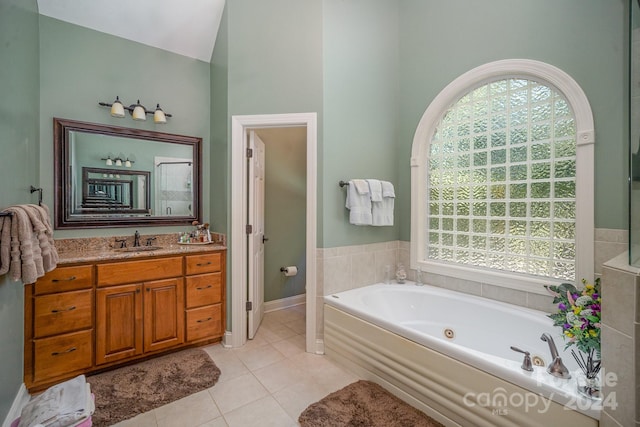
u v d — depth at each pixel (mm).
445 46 2557
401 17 2904
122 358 2127
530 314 1988
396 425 1604
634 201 1172
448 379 1576
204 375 2084
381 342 1944
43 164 2221
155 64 2705
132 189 2594
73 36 2344
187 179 2854
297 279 3715
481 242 2424
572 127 1939
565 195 1976
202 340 2471
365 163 2666
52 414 1237
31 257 1348
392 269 2902
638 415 1010
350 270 2580
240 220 2555
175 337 2342
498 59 2234
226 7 2572
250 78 2516
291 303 3656
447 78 2549
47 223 1568
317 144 2406
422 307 2512
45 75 2230
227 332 2559
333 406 1763
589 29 1822
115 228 2525
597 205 1793
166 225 2742
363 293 2496
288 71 2457
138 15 2482
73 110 2344
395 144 2906
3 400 1468
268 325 3031
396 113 2908
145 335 2213
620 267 1111
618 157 1722
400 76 2914
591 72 1814
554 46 1966
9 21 1566
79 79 2367
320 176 2408
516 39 2141
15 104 1638
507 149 2254
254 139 2705
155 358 2309
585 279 1825
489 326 2154
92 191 2420
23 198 1771
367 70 2678
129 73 2580
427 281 2721
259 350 2490
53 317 1880
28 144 1884
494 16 2254
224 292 2576
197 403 1803
